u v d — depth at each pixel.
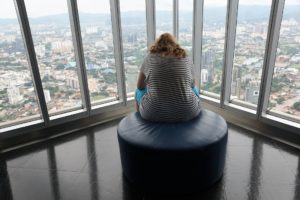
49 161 2.21
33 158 2.26
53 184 1.92
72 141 2.55
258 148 2.32
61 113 2.77
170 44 1.92
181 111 1.88
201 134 1.76
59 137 2.63
